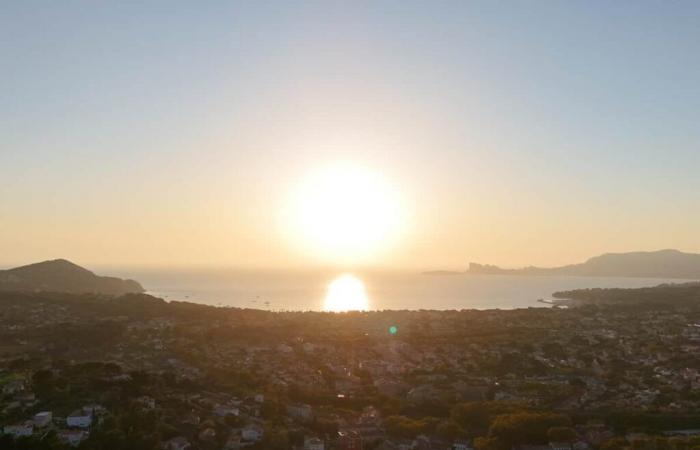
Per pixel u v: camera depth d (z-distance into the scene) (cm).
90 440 11725
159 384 15675
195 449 12238
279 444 12888
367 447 13650
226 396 15812
